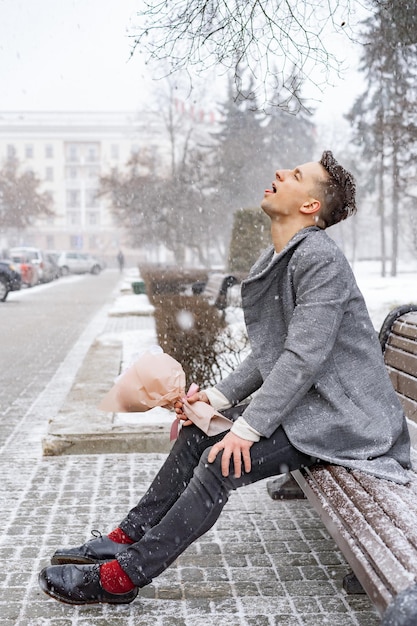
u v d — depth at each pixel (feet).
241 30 15.30
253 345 9.09
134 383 9.26
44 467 14.84
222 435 9.29
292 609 8.95
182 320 20.75
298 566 10.19
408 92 34.35
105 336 34.68
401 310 12.50
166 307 23.63
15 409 21.01
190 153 108.88
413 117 36.04
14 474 14.39
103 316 53.52
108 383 21.43
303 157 115.55
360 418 8.50
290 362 8.22
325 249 8.57
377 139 41.91
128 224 150.30
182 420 9.54
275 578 9.80
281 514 12.26
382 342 12.47
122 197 118.42
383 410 8.72
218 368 19.75
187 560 10.38
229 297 36.47
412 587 5.63
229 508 12.56
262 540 11.12
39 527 11.59
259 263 9.36
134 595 8.79
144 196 110.22
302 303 8.46
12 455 15.79
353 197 9.25
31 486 13.64
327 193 9.05
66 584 8.63
